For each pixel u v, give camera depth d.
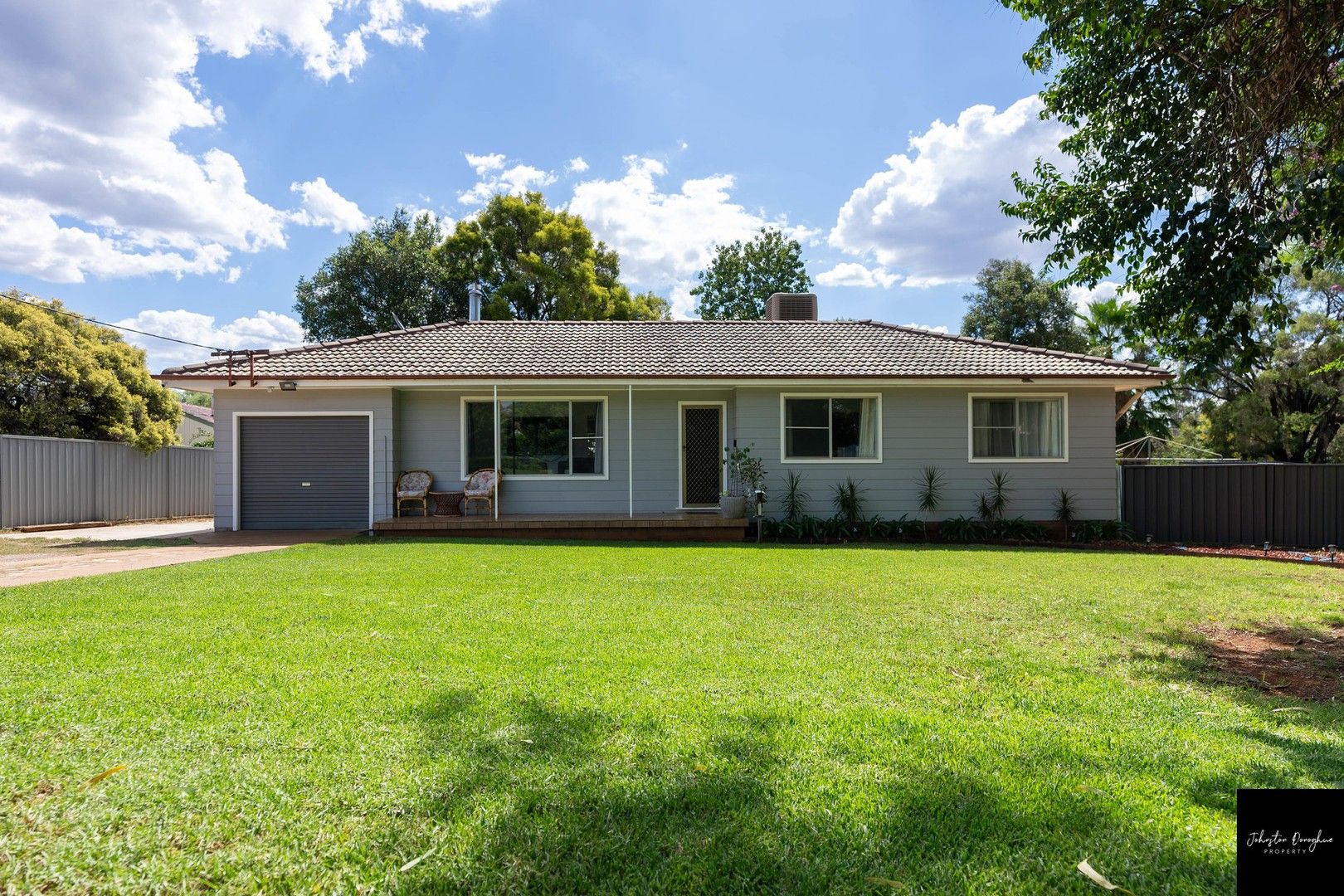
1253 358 6.12
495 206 32.50
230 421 13.28
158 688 3.41
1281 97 5.50
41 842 2.06
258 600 5.72
